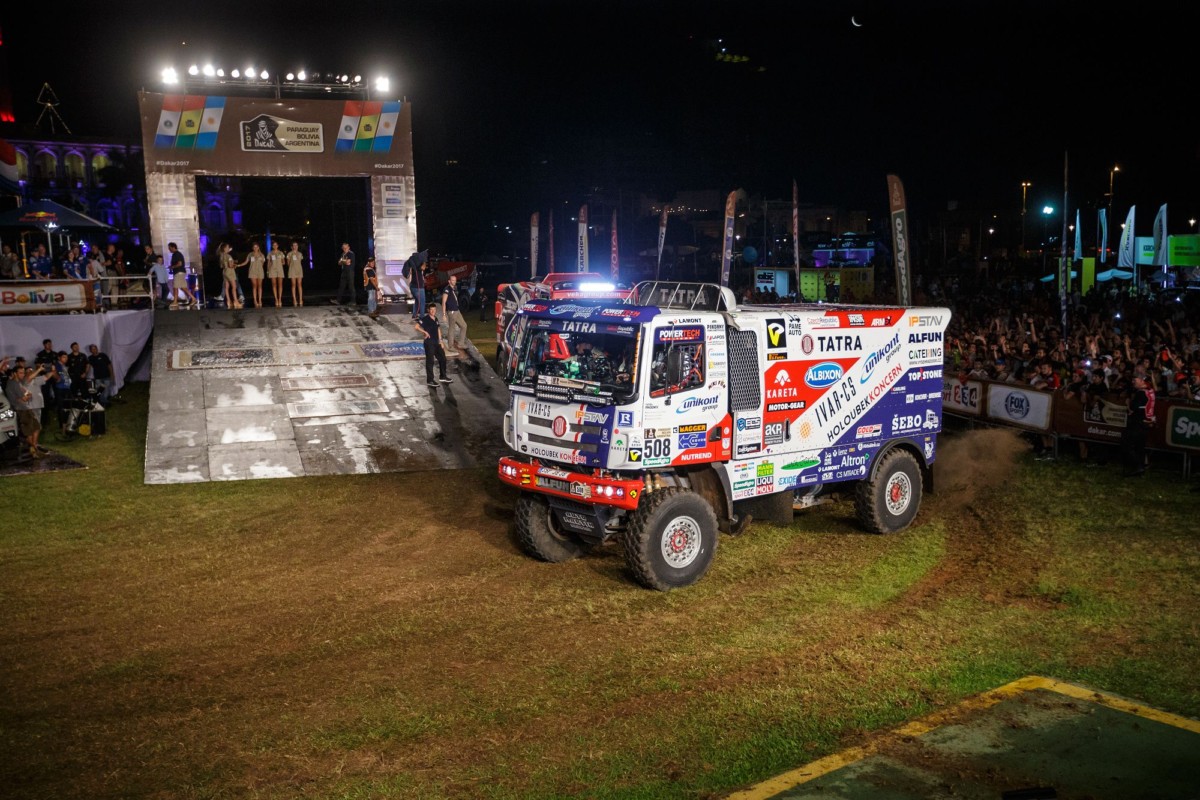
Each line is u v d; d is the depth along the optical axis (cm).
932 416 1205
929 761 606
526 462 1055
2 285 2061
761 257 6625
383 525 1230
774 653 796
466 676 760
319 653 813
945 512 1262
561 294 2277
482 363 2177
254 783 598
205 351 2131
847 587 966
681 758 620
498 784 591
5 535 1184
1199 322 2198
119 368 2222
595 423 938
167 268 2628
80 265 2522
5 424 1549
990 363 1798
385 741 652
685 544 967
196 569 1054
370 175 2842
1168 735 638
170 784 598
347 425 1728
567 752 631
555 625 873
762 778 591
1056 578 978
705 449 977
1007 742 630
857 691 717
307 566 1064
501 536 1179
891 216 1645
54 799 580
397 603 938
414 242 2898
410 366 2109
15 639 851
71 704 718
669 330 934
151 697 729
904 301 1644
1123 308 2630
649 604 924
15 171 3170
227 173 2730
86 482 1453
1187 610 878
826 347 1080
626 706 701
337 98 3008
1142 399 1379
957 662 769
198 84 2717
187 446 1598
